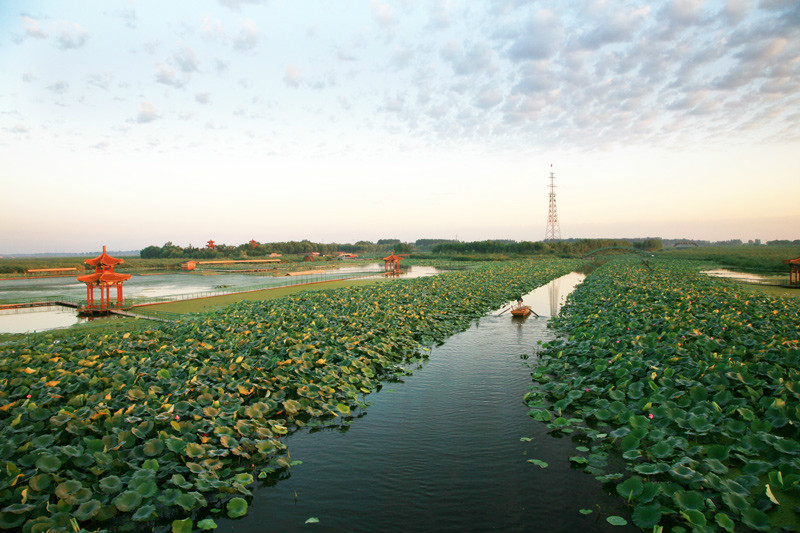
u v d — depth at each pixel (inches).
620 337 578.6
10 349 582.6
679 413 347.3
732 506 242.2
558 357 573.3
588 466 320.2
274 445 342.6
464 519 264.5
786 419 316.8
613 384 449.4
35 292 2071.9
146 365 484.4
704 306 787.4
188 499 265.1
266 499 290.4
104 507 256.5
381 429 392.5
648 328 627.8
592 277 1812.3
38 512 248.1
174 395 401.4
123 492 264.7
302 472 322.7
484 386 502.0
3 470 267.9
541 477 308.5
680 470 275.6
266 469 322.7
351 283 2005.4
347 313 869.2
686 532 239.1
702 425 329.1
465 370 564.7
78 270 3577.8
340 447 359.9
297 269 3476.9
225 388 436.5
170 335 700.7
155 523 265.4
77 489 260.8
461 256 4785.9
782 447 287.7
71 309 1413.6
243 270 3319.4
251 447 338.6
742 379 389.7
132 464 295.7
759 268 2362.2
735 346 505.7
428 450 352.2
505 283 1632.6
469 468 323.6
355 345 608.4
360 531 255.8
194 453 310.7
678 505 248.7
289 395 461.4
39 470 277.0
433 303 1041.5
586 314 864.3
